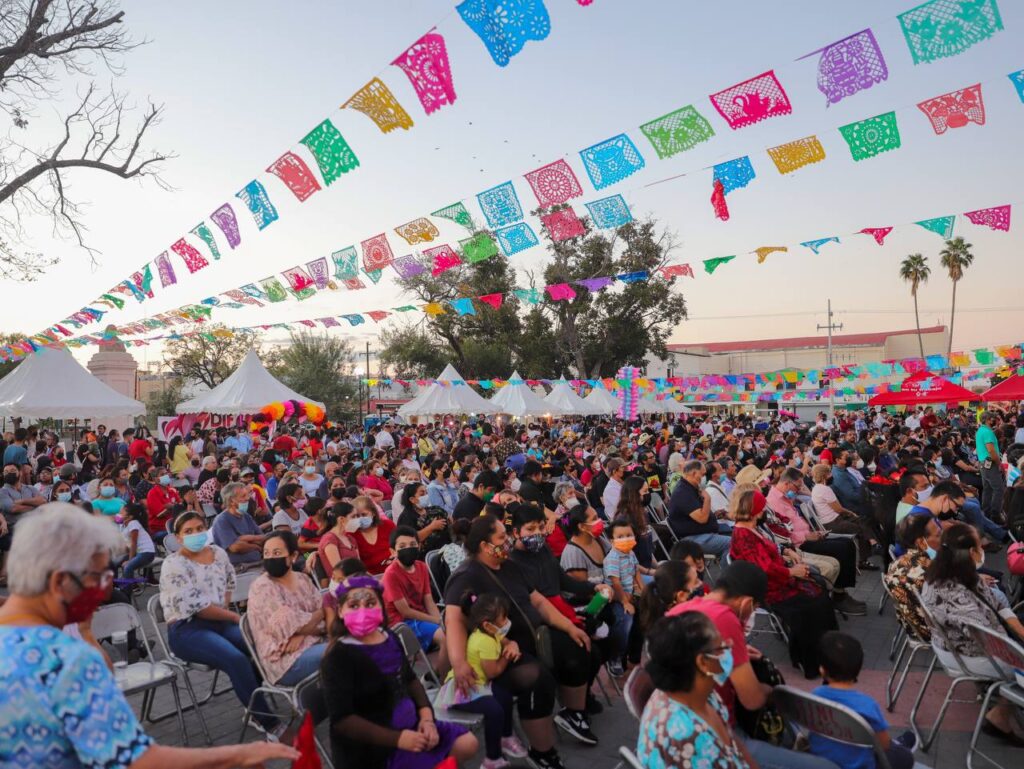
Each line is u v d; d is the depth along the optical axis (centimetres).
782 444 1756
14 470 1041
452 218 771
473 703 441
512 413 2780
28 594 204
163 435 2338
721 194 673
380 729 374
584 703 498
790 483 812
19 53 1392
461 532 683
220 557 566
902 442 1733
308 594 528
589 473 1336
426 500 1071
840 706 332
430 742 380
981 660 458
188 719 540
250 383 2053
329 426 2820
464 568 481
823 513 931
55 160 1502
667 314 4538
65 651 197
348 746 378
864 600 845
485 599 449
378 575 719
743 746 323
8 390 1559
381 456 1350
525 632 479
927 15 470
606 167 629
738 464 1474
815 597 612
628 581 592
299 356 4772
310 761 249
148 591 934
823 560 761
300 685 450
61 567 202
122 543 223
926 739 483
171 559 539
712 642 293
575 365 4766
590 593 584
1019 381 1809
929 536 543
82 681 196
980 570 703
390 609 571
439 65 517
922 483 809
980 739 482
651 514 1027
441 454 1609
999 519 1227
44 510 209
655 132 596
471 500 856
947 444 1638
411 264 911
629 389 2950
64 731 193
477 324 4712
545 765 448
